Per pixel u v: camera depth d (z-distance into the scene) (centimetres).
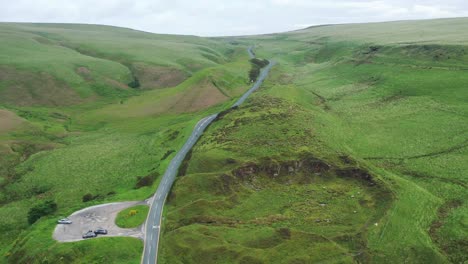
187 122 13138
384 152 10456
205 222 7038
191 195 7938
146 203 7994
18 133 13725
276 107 12875
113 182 9881
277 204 7725
